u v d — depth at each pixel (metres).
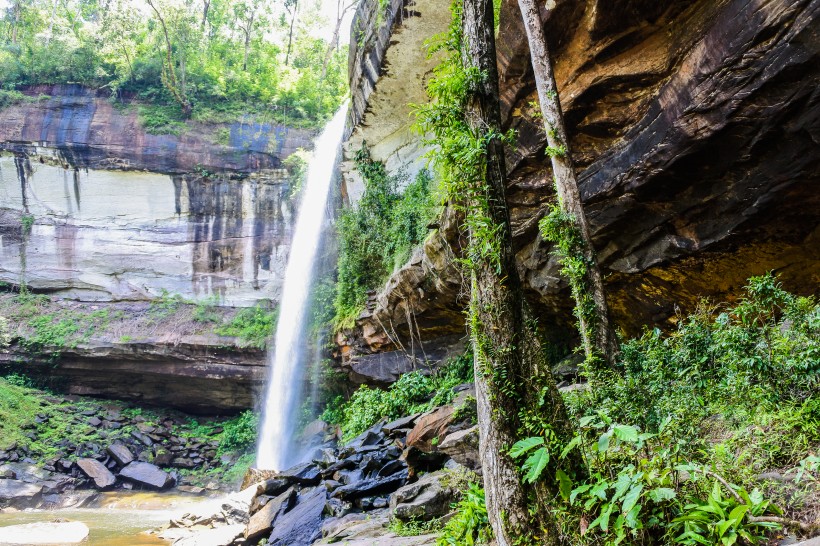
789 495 3.61
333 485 9.66
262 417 22.95
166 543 10.81
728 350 4.77
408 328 15.25
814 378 4.32
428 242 11.57
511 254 4.44
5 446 19.41
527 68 8.75
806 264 7.50
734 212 7.34
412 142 17.36
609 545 3.58
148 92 27.11
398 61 14.45
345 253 18.42
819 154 6.23
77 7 34.16
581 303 6.48
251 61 32.72
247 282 25.64
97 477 19.19
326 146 24.45
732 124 6.59
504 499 4.04
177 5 28.73
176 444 22.42
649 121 7.55
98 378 24.27
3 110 25.70
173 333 23.70
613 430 3.73
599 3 7.25
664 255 8.45
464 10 4.89
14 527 12.04
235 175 26.33
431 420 8.88
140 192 25.94
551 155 6.89
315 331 20.02
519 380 4.21
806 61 5.73
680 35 7.04
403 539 6.28
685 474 3.95
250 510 10.97
